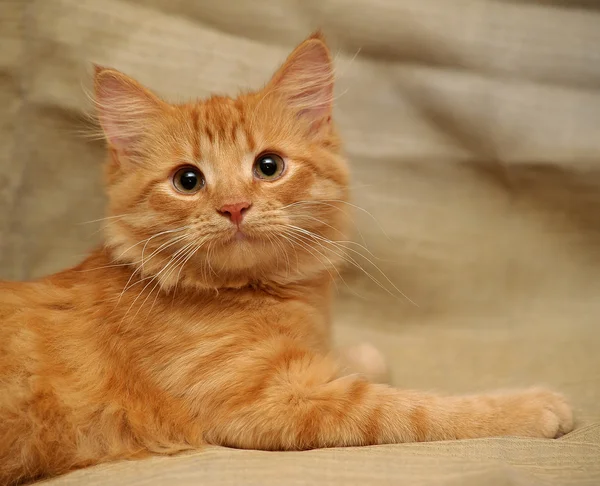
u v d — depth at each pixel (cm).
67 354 45
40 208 58
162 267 46
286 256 46
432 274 61
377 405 43
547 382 52
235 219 44
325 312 49
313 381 44
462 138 60
